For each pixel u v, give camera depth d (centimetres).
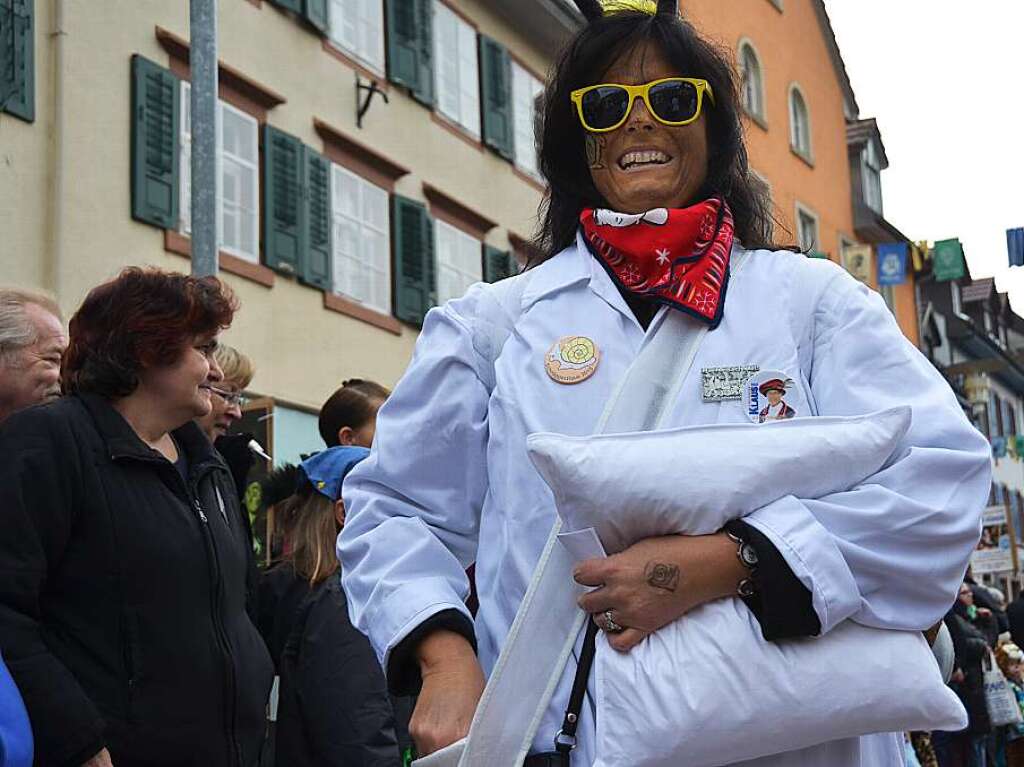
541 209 249
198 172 746
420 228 1734
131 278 337
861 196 3516
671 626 183
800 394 203
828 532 185
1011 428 5200
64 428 309
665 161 228
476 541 223
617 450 188
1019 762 1416
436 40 1830
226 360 458
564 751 192
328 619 403
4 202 1139
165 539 313
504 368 216
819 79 3372
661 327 207
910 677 183
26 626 289
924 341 4041
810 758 188
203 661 313
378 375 1639
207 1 754
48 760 284
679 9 244
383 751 393
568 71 238
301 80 1545
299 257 1495
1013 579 4206
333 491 438
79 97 1211
